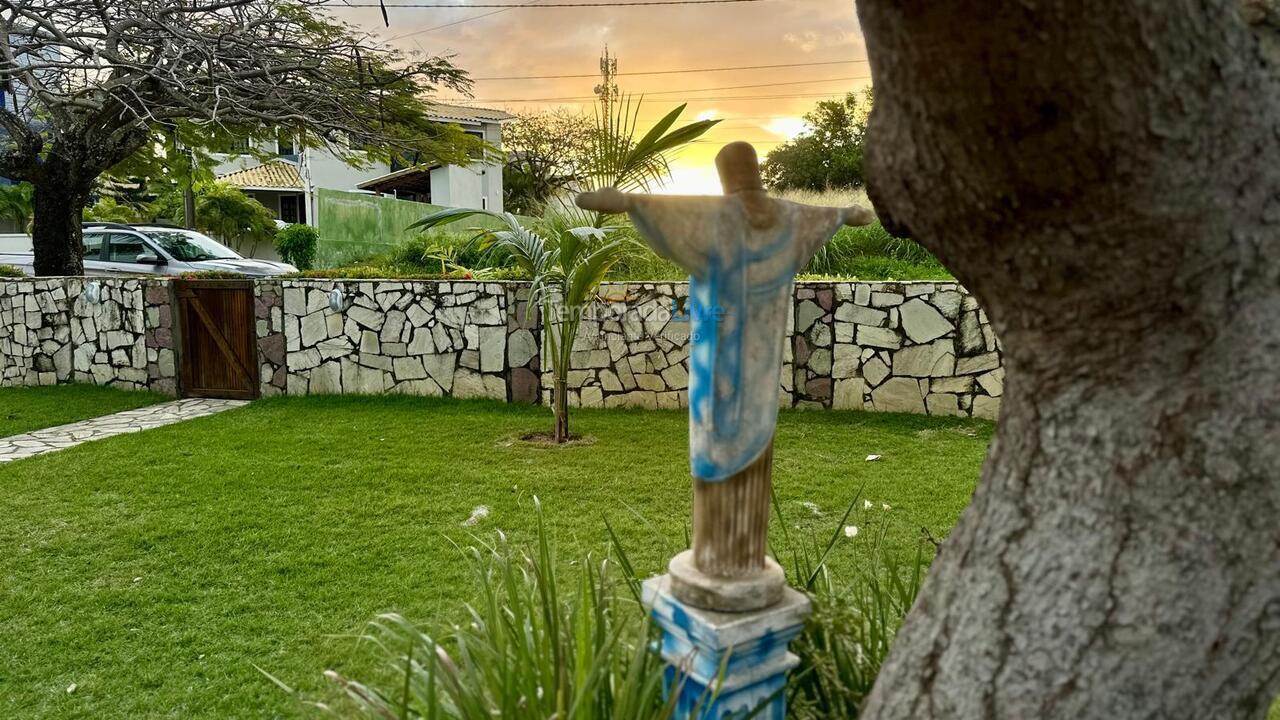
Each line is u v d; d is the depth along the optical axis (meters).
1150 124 1.03
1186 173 1.07
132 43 10.23
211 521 4.57
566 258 6.36
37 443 6.73
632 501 4.93
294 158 28.81
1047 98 1.01
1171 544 1.17
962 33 1.00
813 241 1.81
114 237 12.70
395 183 25.56
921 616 1.46
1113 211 1.09
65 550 4.16
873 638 2.20
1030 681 1.26
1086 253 1.14
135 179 16.14
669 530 4.40
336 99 11.01
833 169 27.22
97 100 10.32
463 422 7.29
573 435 6.73
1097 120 1.02
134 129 10.93
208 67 10.01
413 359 8.57
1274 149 1.13
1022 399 1.33
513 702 1.82
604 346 8.05
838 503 4.82
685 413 7.78
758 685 1.83
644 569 3.78
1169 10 0.99
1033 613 1.26
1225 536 1.16
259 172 28.33
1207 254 1.11
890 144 1.26
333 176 28.00
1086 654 1.22
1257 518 1.16
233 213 24.19
